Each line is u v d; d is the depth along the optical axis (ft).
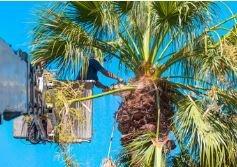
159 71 34.91
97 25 35.24
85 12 34.63
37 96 22.97
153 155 31.07
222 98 34.35
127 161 33.09
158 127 32.86
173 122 32.76
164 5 31.94
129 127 33.94
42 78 24.17
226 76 34.14
